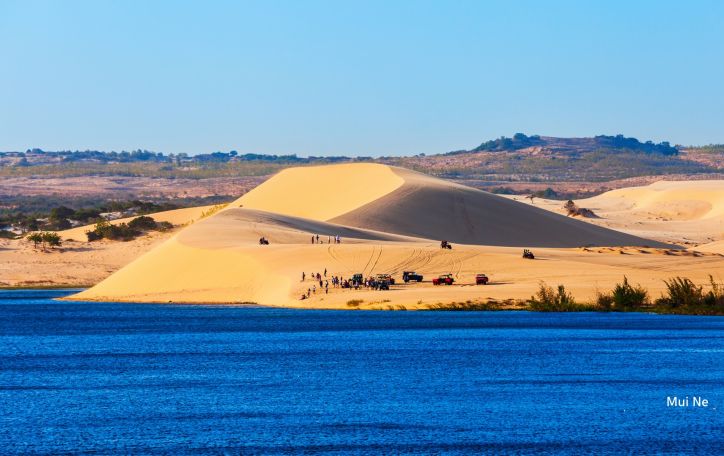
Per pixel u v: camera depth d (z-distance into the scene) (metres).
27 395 144.62
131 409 133.25
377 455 107.81
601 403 134.75
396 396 141.62
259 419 126.19
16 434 118.19
